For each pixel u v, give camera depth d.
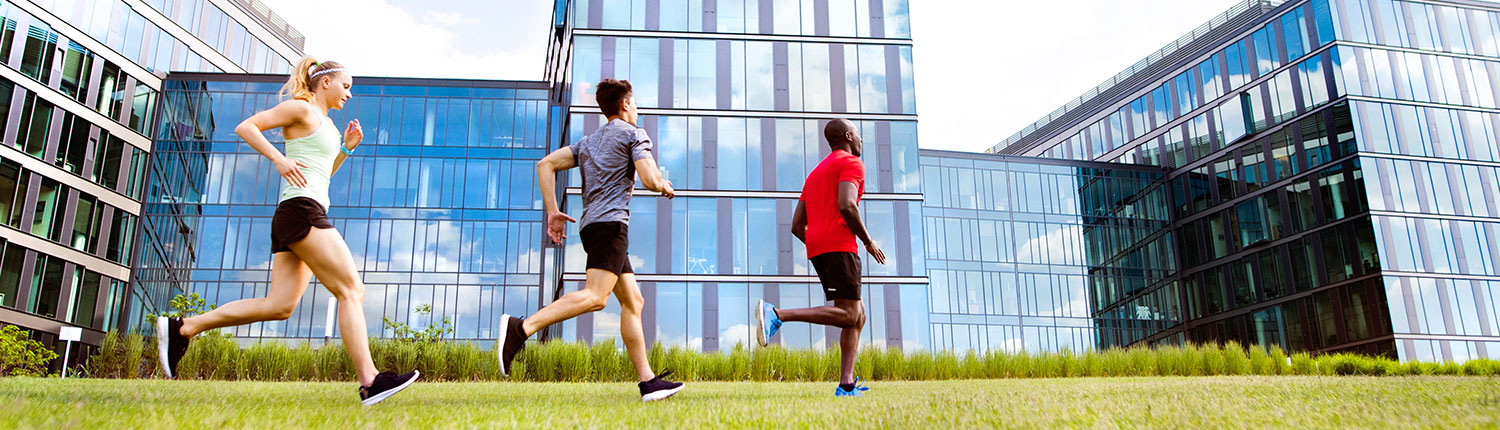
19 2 31.30
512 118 34.41
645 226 26.48
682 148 27.30
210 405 2.98
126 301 32.59
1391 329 32.47
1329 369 18.48
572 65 27.69
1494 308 34.00
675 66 28.06
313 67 3.98
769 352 13.43
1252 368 16.56
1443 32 37.69
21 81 30.88
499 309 32.28
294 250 3.61
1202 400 3.28
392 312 31.77
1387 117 35.47
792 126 27.84
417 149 33.66
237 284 31.69
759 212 26.97
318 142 3.78
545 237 33.22
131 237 33.28
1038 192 39.91
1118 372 15.85
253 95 34.50
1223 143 40.56
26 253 30.12
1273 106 38.38
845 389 4.72
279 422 2.42
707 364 13.09
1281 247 37.25
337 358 12.48
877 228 26.62
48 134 31.52
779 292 26.30
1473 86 37.25
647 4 28.61
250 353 12.23
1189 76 43.06
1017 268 38.38
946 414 2.66
